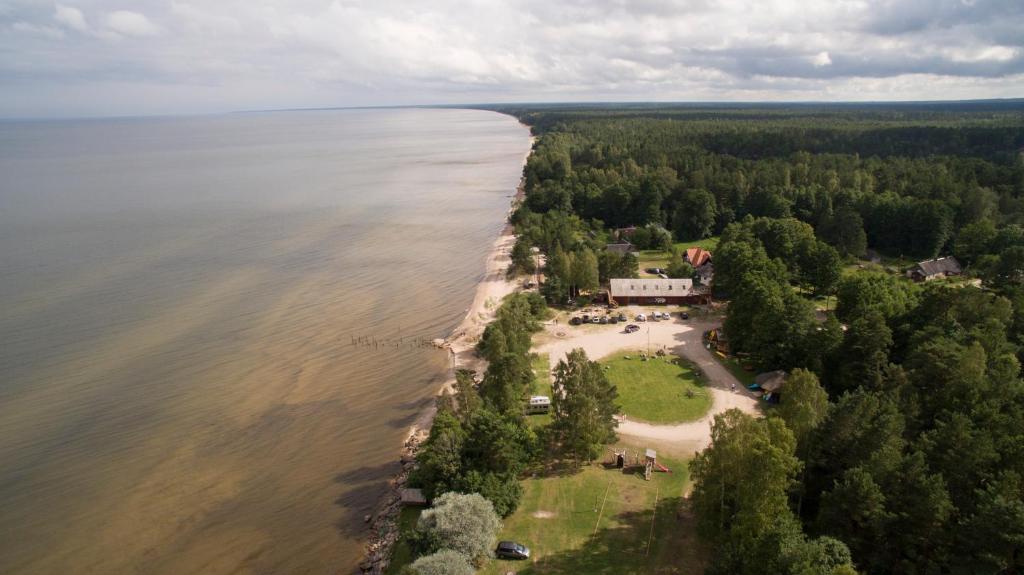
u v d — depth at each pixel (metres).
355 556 65.88
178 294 142.75
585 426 73.19
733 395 91.19
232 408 95.56
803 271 132.25
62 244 184.75
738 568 50.97
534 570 58.56
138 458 83.62
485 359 109.44
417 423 90.75
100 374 105.19
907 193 180.62
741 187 194.25
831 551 47.19
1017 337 85.00
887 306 98.88
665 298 131.25
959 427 55.53
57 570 65.50
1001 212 166.88
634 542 61.53
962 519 51.19
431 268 162.88
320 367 108.38
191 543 68.81
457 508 59.78
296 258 171.38
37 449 85.38
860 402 59.88
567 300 132.88
